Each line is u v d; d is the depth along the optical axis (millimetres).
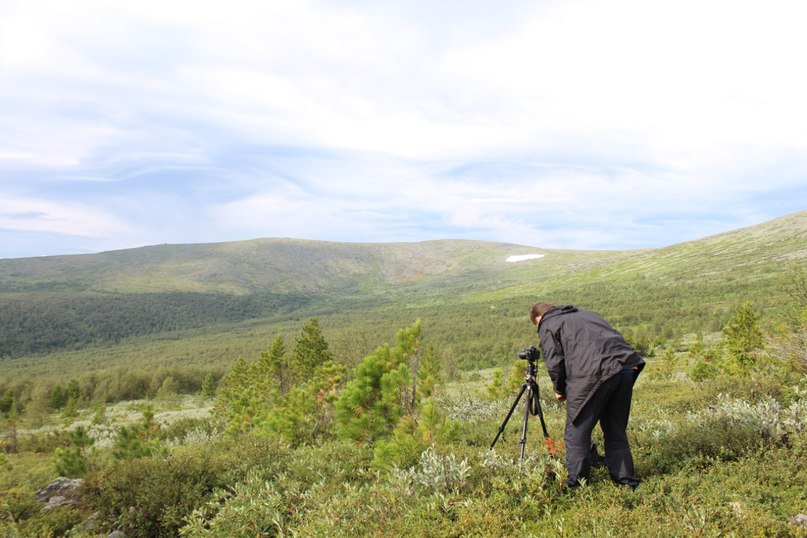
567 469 4934
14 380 120688
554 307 5254
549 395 13609
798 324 15836
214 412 60406
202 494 7457
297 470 7637
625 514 4074
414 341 10586
